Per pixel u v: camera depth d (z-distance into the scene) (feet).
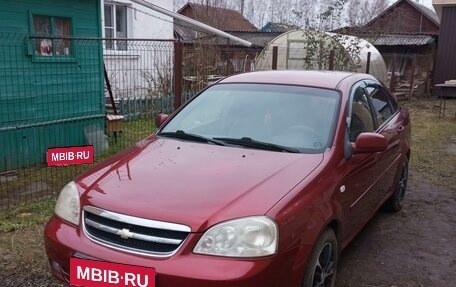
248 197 9.38
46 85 23.48
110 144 26.73
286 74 14.85
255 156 11.41
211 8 120.37
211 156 11.44
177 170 10.65
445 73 68.18
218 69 41.24
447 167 25.79
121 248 9.05
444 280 12.97
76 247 9.42
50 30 23.70
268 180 10.07
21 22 22.16
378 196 15.19
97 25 25.99
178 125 13.75
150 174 10.52
